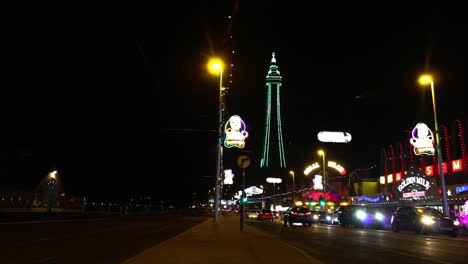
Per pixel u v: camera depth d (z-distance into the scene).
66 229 24.69
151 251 11.91
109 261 11.44
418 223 24.59
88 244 16.08
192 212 83.19
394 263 11.66
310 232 26.11
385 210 35.78
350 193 66.62
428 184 39.88
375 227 33.66
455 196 35.62
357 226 33.59
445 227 23.64
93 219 41.16
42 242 16.45
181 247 13.03
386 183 54.81
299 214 35.91
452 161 40.59
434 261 12.05
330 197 71.50
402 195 44.28
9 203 42.19
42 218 36.75
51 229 24.33
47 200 47.31
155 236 20.56
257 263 9.84
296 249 12.84
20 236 18.97
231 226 26.73
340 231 27.56
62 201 49.94
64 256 12.41
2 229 23.33
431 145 36.91
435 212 25.52
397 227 27.11
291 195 106.44
